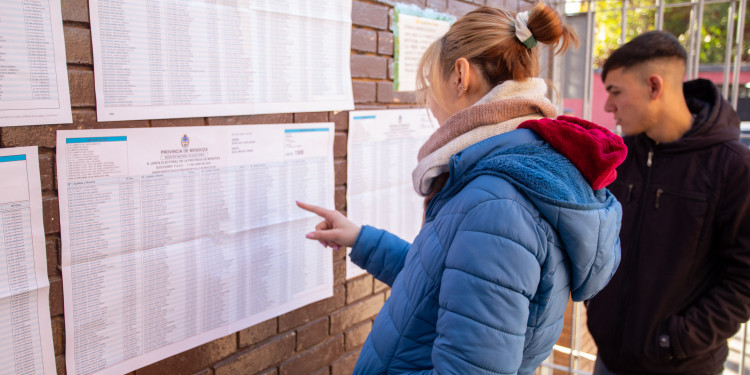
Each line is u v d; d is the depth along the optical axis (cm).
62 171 97
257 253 137
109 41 100
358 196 169
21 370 95
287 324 151
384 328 95
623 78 164
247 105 128
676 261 157
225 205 127
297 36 138
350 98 158
